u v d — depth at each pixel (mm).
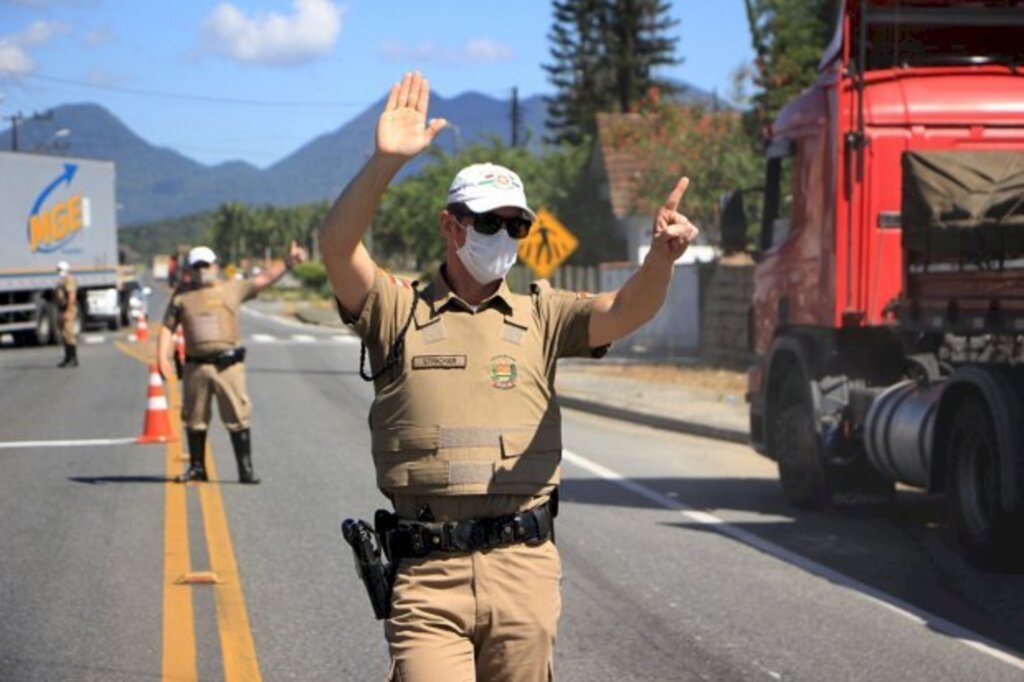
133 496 13914
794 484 13492
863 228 12961
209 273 14453
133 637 8555
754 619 8977
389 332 4816
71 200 47312
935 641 8445
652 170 38469
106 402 24656
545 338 4902
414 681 4652
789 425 13555
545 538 4832
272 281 14758
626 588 9875
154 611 9195
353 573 10336
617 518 12875
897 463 11938
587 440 19672
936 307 11242
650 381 28188
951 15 13320
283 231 178000
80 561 10781
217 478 15180
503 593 4742
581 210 56125
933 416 11195
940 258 11172
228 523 12383
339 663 7980
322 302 91562
